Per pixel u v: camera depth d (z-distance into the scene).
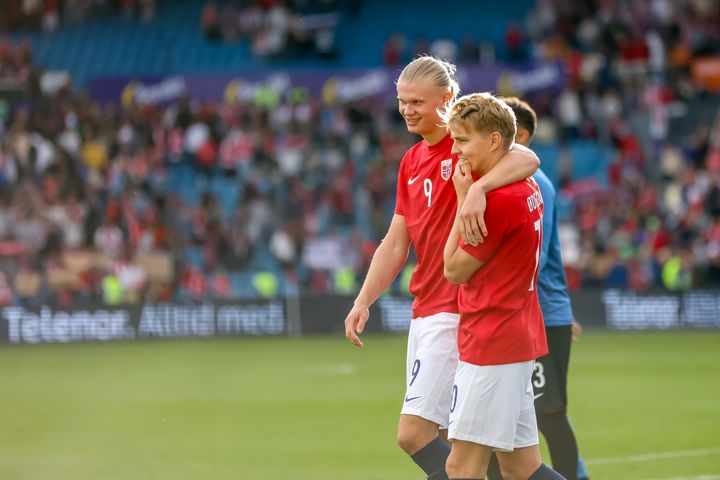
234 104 101.31
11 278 81.56
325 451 33.75
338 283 86.94
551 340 23.75
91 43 123.06
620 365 59.41
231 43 123.62
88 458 32.50
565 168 99.56
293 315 80.69
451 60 114.31
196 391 49.56
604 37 114.44
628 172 101.06
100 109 97.25
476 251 18.16
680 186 95.81
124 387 51.06
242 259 88.19
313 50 123.19
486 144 18.48
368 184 95.62
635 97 109.31
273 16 122.75
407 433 20.53
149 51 122.88
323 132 102.50
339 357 65.50
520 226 18.22
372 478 29.44
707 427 38.00
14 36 122.19
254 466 31.17
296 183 94.00
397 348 71.00
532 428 19.36
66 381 53.62
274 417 41.28
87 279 81.81
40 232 84.00
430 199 20.97
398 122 104.38
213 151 98.62
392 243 22.14
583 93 108.88
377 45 126.12
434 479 20.53
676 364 59.81
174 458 32.53
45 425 39.22
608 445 34.38
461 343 18.69
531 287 18.80
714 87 109.94
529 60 119.88
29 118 94.56
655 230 90.44
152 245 85.25
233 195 97.94
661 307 81.69
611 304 81.62
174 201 90.81
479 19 129.75
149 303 79.12
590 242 88.81
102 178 92.62
